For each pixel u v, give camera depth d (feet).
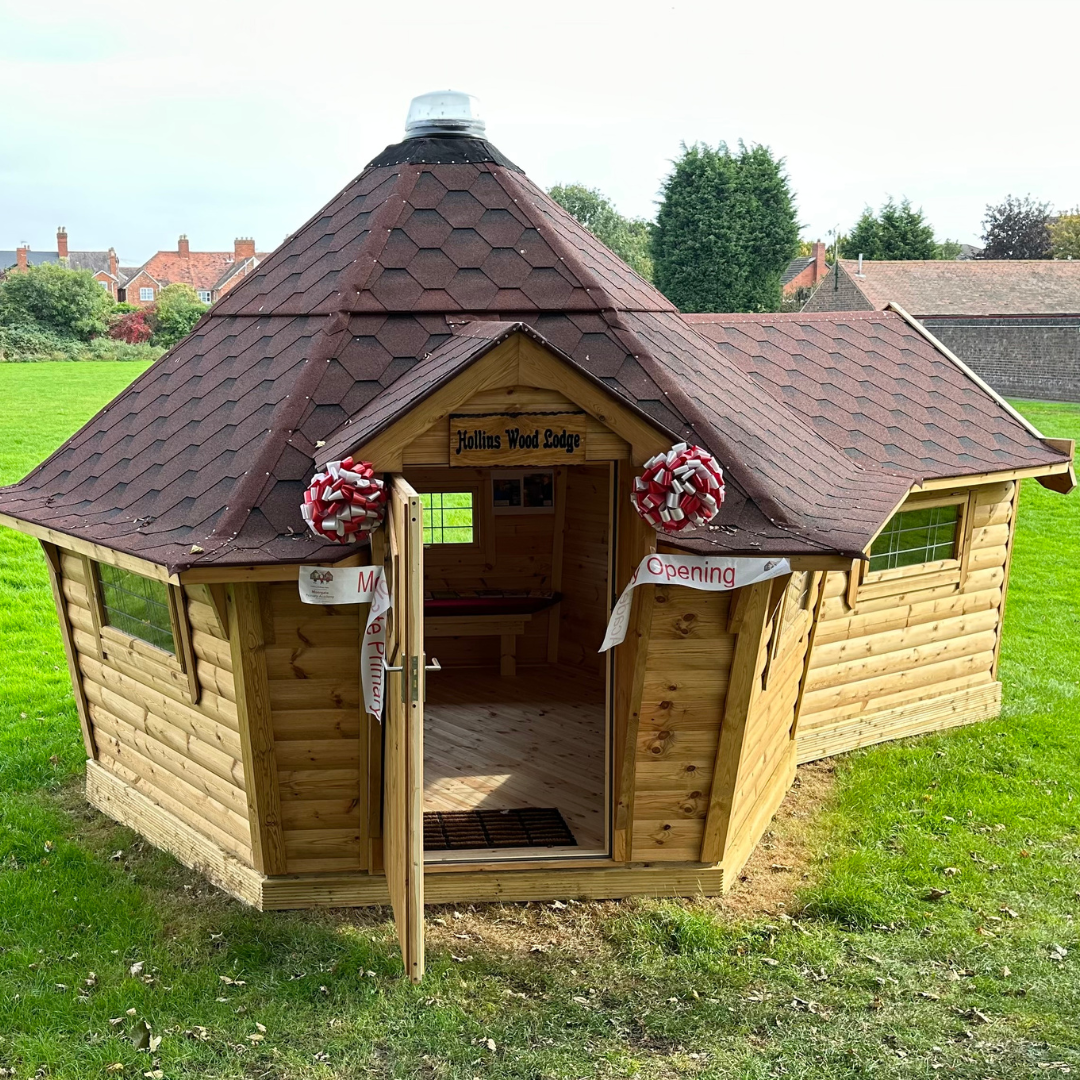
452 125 26.58
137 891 23.39
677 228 166.40
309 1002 19.70
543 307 23.52
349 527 18.81
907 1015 19.89
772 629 22.49
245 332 25.48
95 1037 18.75
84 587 25.80
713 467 19.67
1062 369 134.51
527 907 22.82
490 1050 18.54
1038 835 27.66
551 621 36.88
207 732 22.97
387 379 22.22
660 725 22.17
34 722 34.73
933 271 176.96
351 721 21.59
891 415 31.83
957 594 34.19
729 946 21.76
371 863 22.58
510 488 35.91
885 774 30.94
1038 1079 18.22
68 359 180.55
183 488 22.06
